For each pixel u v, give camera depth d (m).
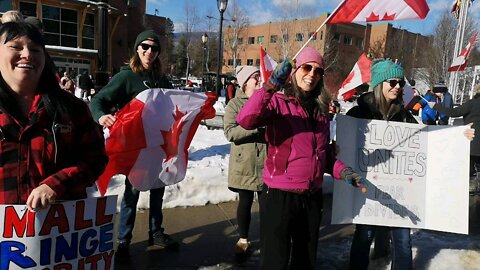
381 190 3.09
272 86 2.30
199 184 5.07
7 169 1.77
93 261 2.00
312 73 2.48
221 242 3.97
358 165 3.08
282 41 42.16
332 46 40.84
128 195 3.44
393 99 3.10
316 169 2.52
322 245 4.13
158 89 3.23
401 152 3.11
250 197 3.61
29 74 1.76
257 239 4.13
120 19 35.41
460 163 3.08
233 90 15.30
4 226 1.75
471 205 5.71
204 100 3.57
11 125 1.76
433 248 4.08
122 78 3.24
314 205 2.58
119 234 3.48
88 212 1.96
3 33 1.73
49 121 1.85
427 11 3.29
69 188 1.84
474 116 5.78
